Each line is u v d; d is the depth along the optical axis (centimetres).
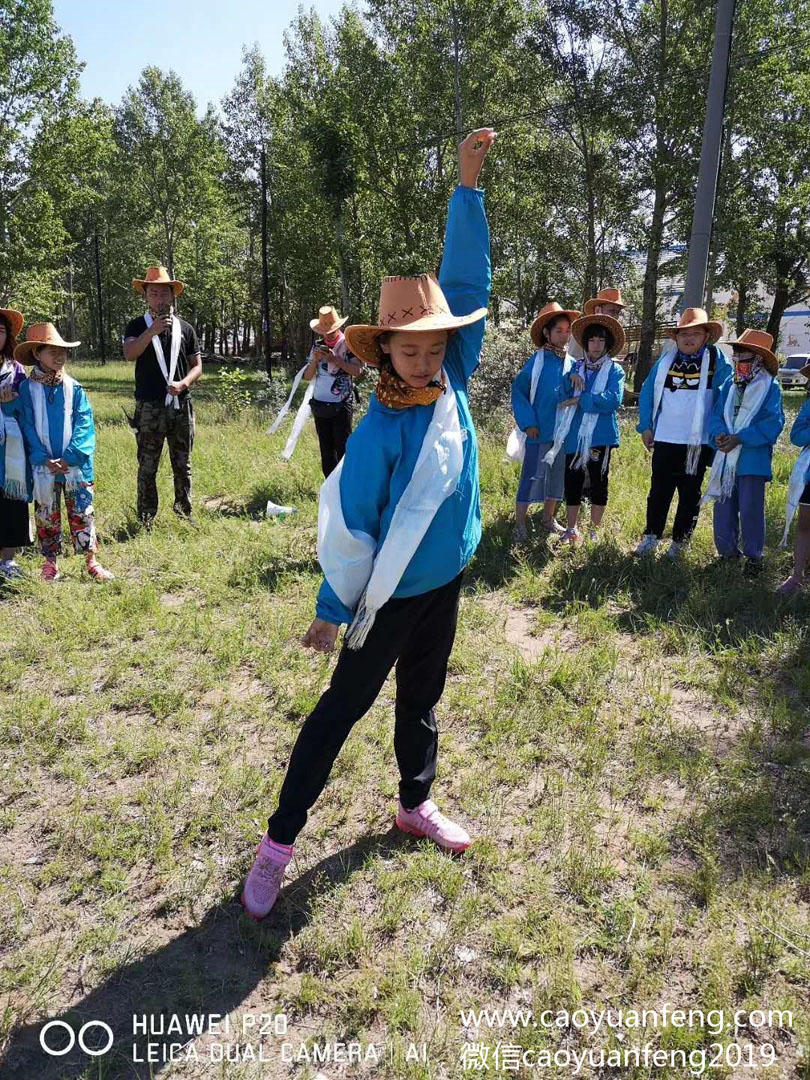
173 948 250
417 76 2702
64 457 549
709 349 573
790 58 2503
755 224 2625
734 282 2988
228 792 318
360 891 271
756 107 2459
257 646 446
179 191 4088
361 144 2766
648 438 596
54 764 342
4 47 2655
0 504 557
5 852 292
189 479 711
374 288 3150
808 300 3247
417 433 234
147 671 421
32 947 251
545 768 334
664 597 513
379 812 311
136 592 523
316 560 586
